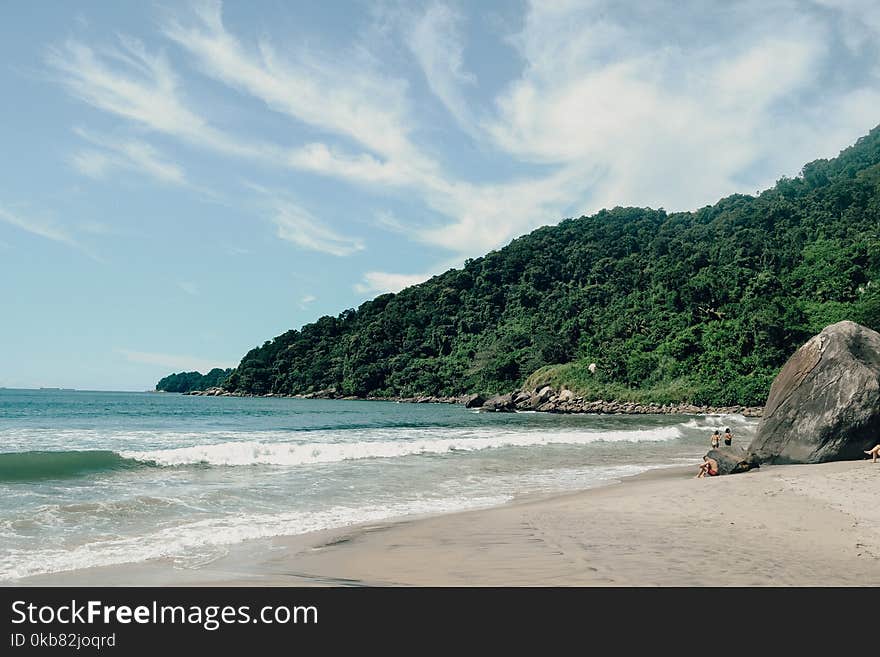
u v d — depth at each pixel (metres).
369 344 148.25
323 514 11.55
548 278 162.12
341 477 16.52
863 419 17.00
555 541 8.62
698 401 80.75
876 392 17.03
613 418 64.44
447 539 9.02
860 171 175.75
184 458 18.41
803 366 18.59
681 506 11.25
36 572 7.56
